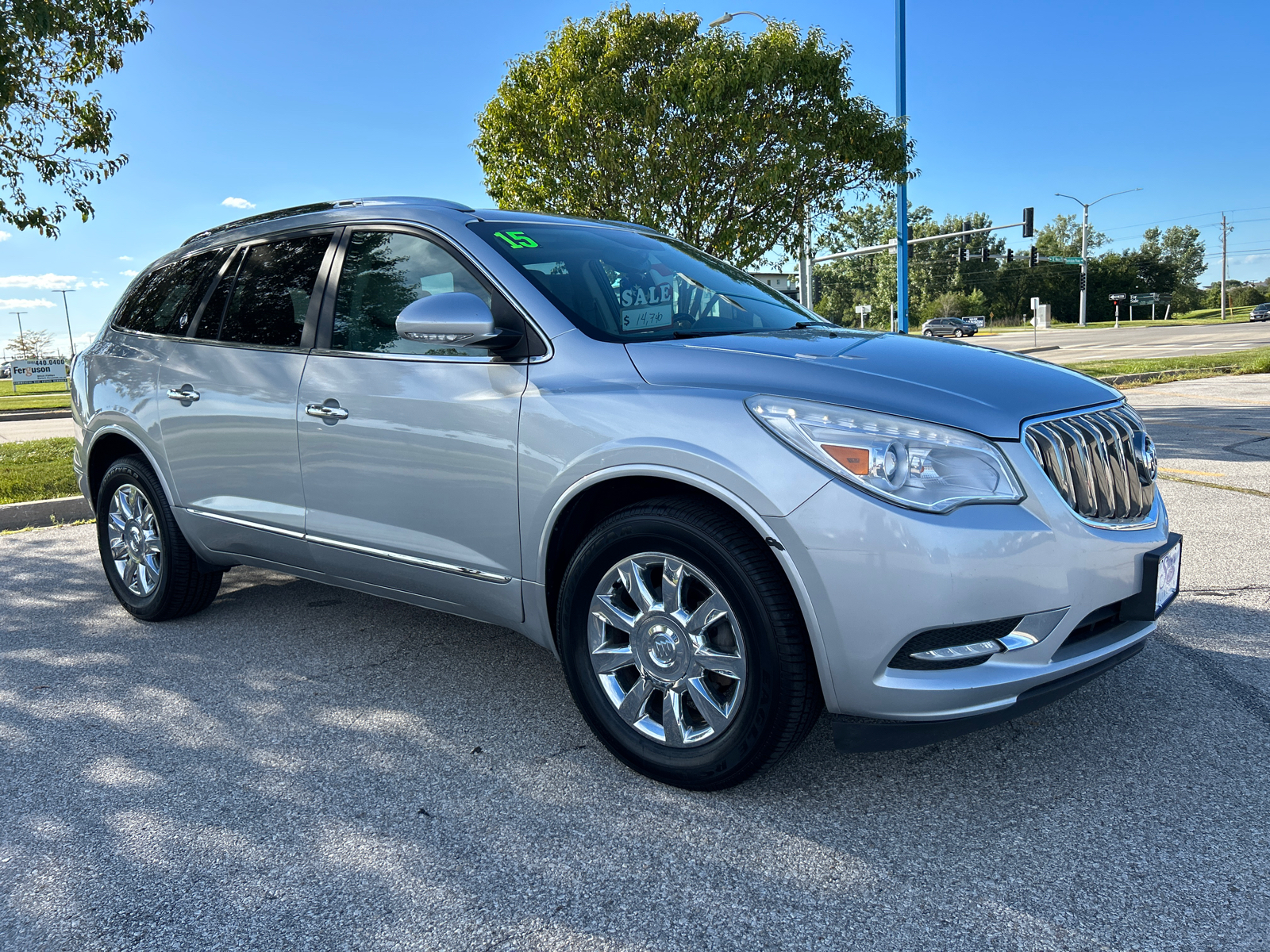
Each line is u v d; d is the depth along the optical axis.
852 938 1.96
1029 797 2.53
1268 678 3.29
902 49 15.45
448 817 2.50
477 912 2.08
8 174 9.40
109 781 2.74
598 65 11.45
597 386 2.71
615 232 3.72
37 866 2.30
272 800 2.61
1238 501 6.07
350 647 3.89
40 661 3.81
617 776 2.73
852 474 2.28
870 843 2.32
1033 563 2.29
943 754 2.80
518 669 3.62
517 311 2.93
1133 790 2.54
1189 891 2.08
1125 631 2.57
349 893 2.16
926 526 2.23
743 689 2.44
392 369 3.17
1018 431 2.38
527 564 2.85
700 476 2.42
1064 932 1.96
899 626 2.24
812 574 2.29
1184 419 10.33
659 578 2.72
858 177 12.40
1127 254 110.81
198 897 2.16
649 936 1.99
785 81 11.48
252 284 3.81
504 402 2.86
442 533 3.05
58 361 69.56
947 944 1.93
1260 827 2.34
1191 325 60.69
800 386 2.46
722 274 3.75
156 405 4.01
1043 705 2.45
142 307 4.38
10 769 2.84
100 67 9.25
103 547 4.46
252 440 3.61
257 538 3.69
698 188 11.52
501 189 12.77
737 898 2.12
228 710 3.26
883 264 91.00
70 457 10.62
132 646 3.98
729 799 2.57
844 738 2.39
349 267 3.44
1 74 8.02
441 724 3.11
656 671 2.63
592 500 2.78
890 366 2.61
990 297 97.94
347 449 3.27
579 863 2.27
